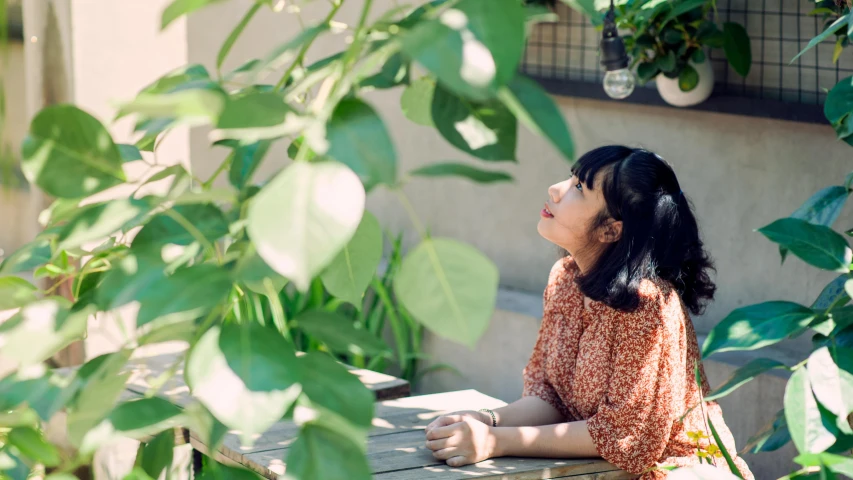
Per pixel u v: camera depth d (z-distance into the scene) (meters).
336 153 0.56
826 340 1.21
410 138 4.74
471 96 0.51
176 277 0.63
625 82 3.24
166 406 0.69
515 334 4.13
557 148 0.53
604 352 2.21
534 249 4.35
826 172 3.37
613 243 2.25
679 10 3.19
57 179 0.69
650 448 2.12
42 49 2.31
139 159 0.84
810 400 1.02
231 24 5.09
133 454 2.50
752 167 3.59
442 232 4.69
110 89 3.22
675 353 2.14
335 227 0.52
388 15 0.67
